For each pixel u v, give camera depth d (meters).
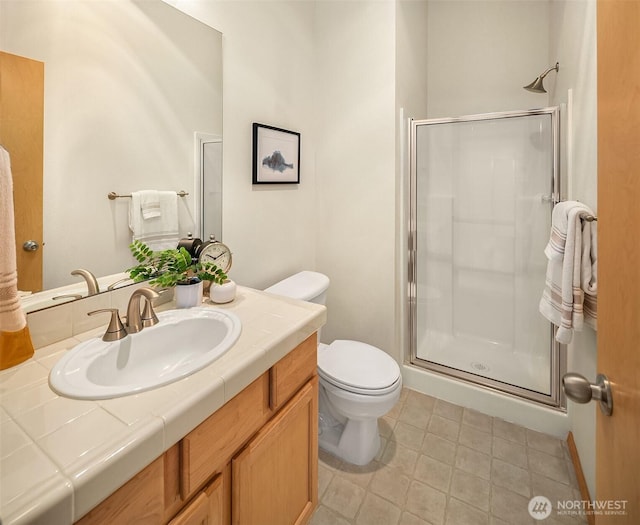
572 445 1.64
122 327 0.99
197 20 1.45
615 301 0.58
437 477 1.54
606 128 0.62
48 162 0.98
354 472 1.58
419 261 2.33
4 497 0.48
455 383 2.07
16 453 0.57
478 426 1.87
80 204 1.07
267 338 1.01
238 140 1.72
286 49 2.01
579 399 0.62
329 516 1.36
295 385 1.13
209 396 0.76
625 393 0.53
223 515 0.85
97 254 1.12
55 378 0.78
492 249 2.24
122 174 1.19
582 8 1.47
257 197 1.88
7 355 0.84
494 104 2.47
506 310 2.25
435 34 2.62
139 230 1.25
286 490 1.11
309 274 2.12
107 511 0.58
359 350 1.78
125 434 0.61
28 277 0.94
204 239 1.55
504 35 2.41
